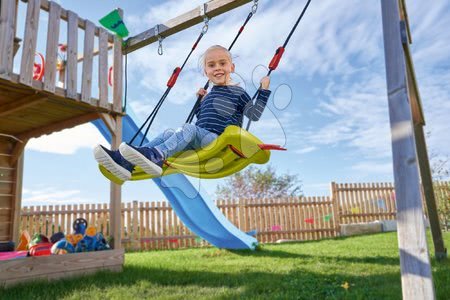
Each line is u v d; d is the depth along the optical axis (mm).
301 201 11883
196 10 4336
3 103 5168
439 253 5027
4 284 4113
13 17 4242
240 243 8016
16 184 7105
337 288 3643
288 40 2676
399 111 2268
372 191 12586
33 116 5855
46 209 9648
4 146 7090
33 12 4430
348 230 11664
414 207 2105
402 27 2410
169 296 3553
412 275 2041
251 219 11367
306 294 3447
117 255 5207
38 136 6762
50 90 4539
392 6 2418
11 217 7039
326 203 12102
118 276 4715
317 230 11797
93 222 10094
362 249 7137
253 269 5156
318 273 4555
